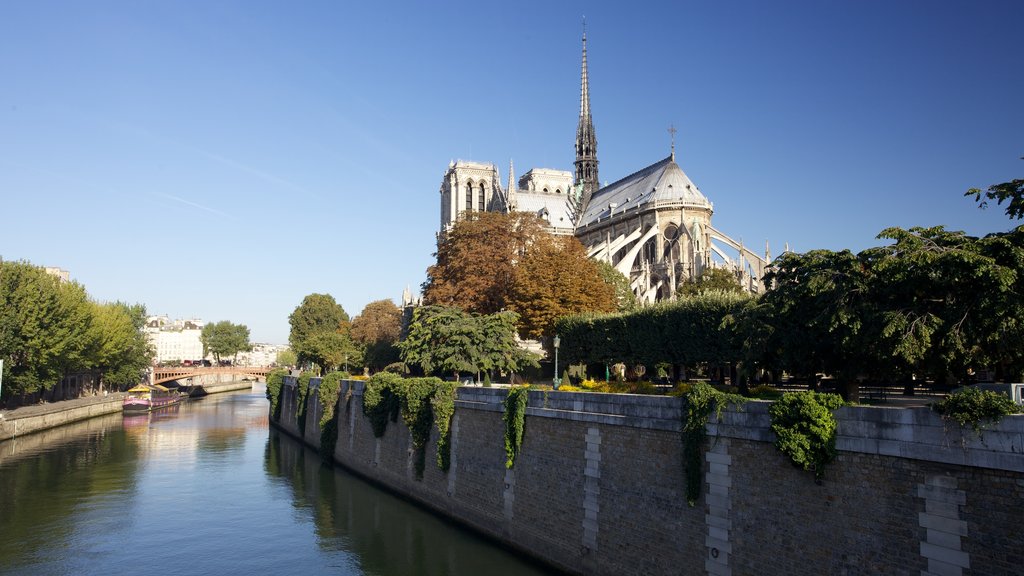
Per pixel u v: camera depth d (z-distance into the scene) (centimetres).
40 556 4078
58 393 11988
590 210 16438
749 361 3475
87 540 4381
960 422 1912
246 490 5753
